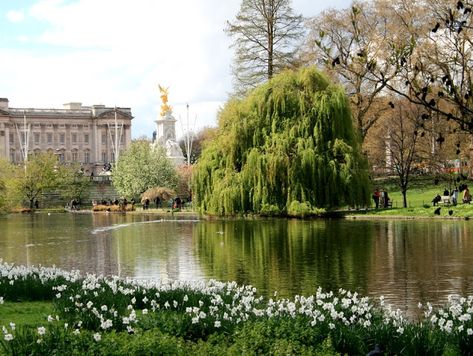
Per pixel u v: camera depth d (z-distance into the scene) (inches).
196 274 1267.2
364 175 2613.2
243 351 579.2
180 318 691.4
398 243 1686.8
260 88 2768.2
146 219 3351.4
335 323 669.3
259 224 2455.7
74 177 5935.0
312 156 2566.4
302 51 3484.3
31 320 747.4
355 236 1891.0
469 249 1528.1
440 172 2795.3
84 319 695.1
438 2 2368.4
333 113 2623.0
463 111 604.1
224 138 2763.3
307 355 578.6
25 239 2180.1
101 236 2255.2
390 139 3449.8
